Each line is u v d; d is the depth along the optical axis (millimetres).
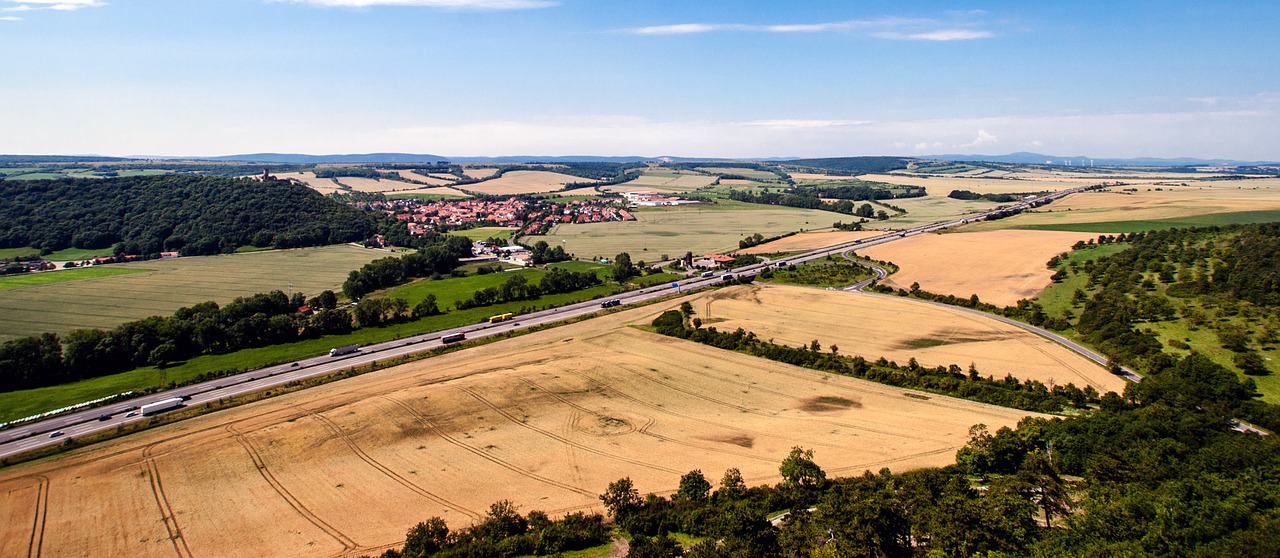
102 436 107625
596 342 156750
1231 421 102750
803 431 107562
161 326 155875
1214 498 75125
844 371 134250
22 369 135000
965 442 100562
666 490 89125
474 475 94500
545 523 81000
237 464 97438
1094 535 70750
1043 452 91438
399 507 86312
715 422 112438
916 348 146375
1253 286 150125
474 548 74812
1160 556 66625
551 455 100438
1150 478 84125
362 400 118750
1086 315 155250
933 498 81062
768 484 89312
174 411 119188
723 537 75875
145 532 81312
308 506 86625
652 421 112750
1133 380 122000
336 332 173875
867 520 72125
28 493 90312
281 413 115125
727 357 145250
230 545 78375
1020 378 126188
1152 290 167625
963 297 194500
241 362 149375
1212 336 130125
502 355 147875
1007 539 72062
